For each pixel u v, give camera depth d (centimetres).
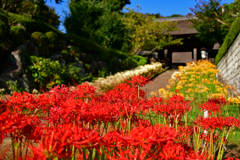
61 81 895
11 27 925
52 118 121
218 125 144
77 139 85
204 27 1485
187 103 182
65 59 1159
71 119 123
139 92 190
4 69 796
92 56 1417
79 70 1124
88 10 2017
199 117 166
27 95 129
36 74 853
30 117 116
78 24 1942
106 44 2038
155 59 2252
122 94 171
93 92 150
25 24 1038
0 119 85
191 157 109
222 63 1159
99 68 1410
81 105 115
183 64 2875
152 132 95
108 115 133
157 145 101
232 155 236
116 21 2041
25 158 88
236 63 805
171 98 185
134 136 93
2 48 805
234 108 444
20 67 807
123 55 1859
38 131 99
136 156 88
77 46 1352
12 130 83
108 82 686
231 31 900
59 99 137
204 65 1179
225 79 1041
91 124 134
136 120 157
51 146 76
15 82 767
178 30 2061
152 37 2039
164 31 2119
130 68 1675
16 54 823
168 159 95
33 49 977
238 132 310
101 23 2084
